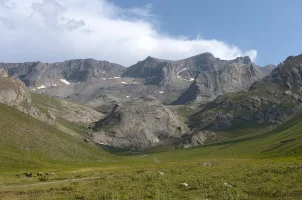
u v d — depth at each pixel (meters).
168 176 48.38
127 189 37.34
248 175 45.19
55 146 159.00
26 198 34.47
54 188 41.66
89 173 71.88
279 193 31.31
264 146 197.38
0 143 124.38
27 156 122.62
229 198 29.91
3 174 70.38
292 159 90.25
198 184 38.97
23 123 159.62
